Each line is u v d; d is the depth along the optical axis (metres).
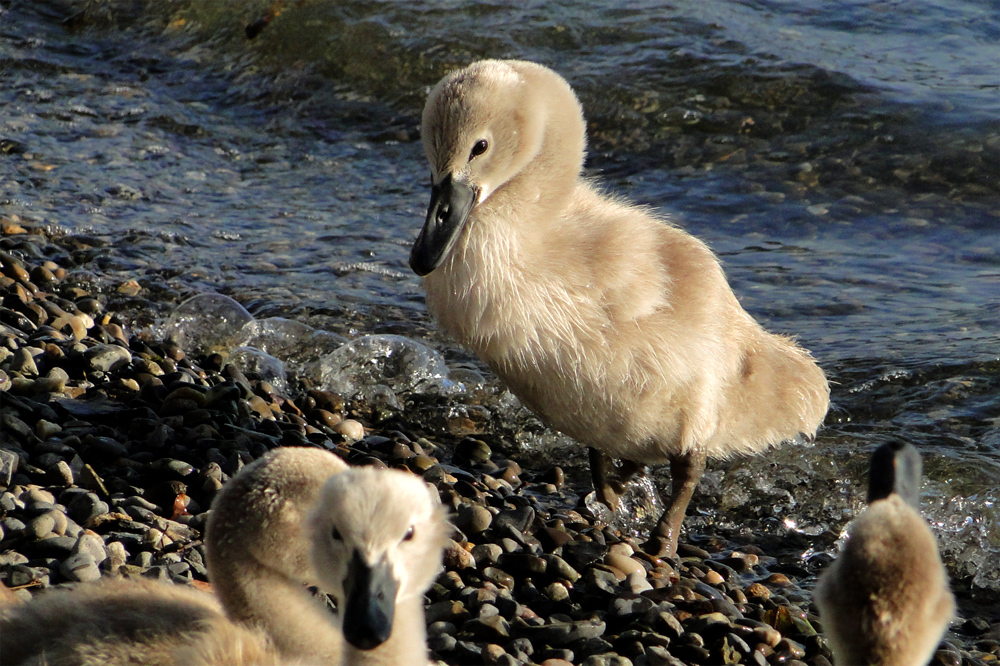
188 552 9.05
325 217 18.83
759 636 9.20
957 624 10.32
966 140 20.19
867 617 5.61
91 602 7.40
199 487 10.05
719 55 22.61
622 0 24.81
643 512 11.98
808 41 23.48
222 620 7.28
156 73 24.39
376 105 22.78
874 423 13.30
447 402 13.58
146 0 26.28
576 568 10.18
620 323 10.62
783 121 21.05
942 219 18.70
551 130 10.81
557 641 8.83
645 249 10.89
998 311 15.66
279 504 7.57
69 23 26.31
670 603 9.55
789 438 12.12
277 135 22.05
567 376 10.74
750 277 16.92
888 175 19.73
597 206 11.38
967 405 13.43
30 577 8.31
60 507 9.25
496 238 10.57
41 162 20.08
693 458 11.19
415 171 20.83
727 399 11.39
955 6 25.12
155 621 7.23
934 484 12.09
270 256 17.16
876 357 14.41
